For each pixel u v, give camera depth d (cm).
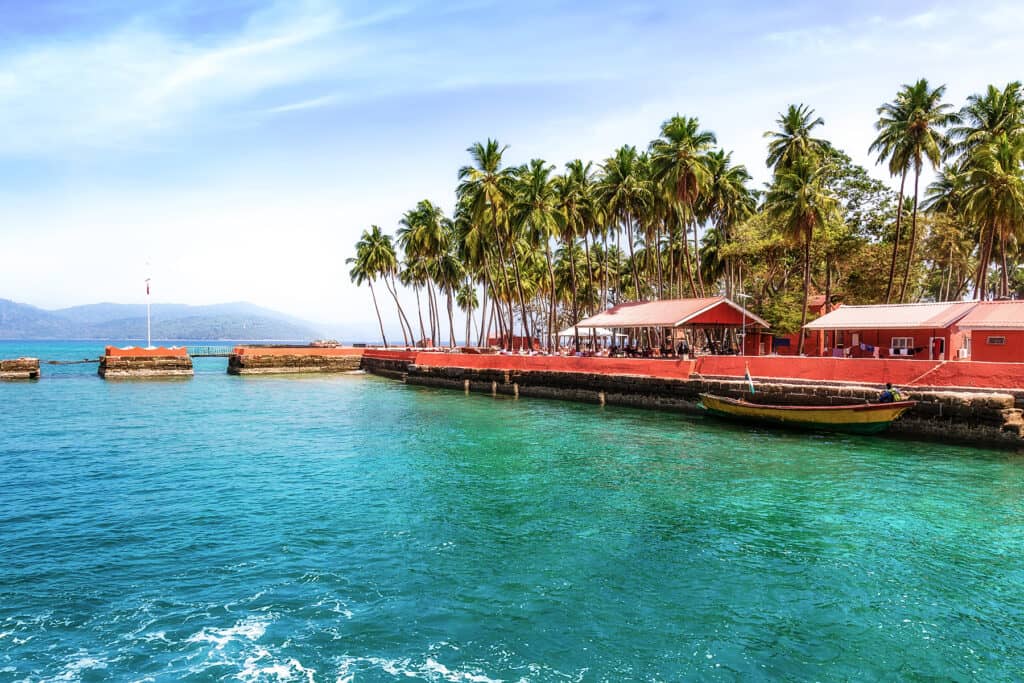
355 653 943
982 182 3850
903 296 4278
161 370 6869
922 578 1210
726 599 1118
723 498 1759
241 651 948
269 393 5097
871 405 2611
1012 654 945
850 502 1712
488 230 6091
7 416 3591
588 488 1873
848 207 5212
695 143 4862
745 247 5188
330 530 1495
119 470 2150
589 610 1077
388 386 5838
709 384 3466
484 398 4641
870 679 879
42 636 993
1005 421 2398
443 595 1136
